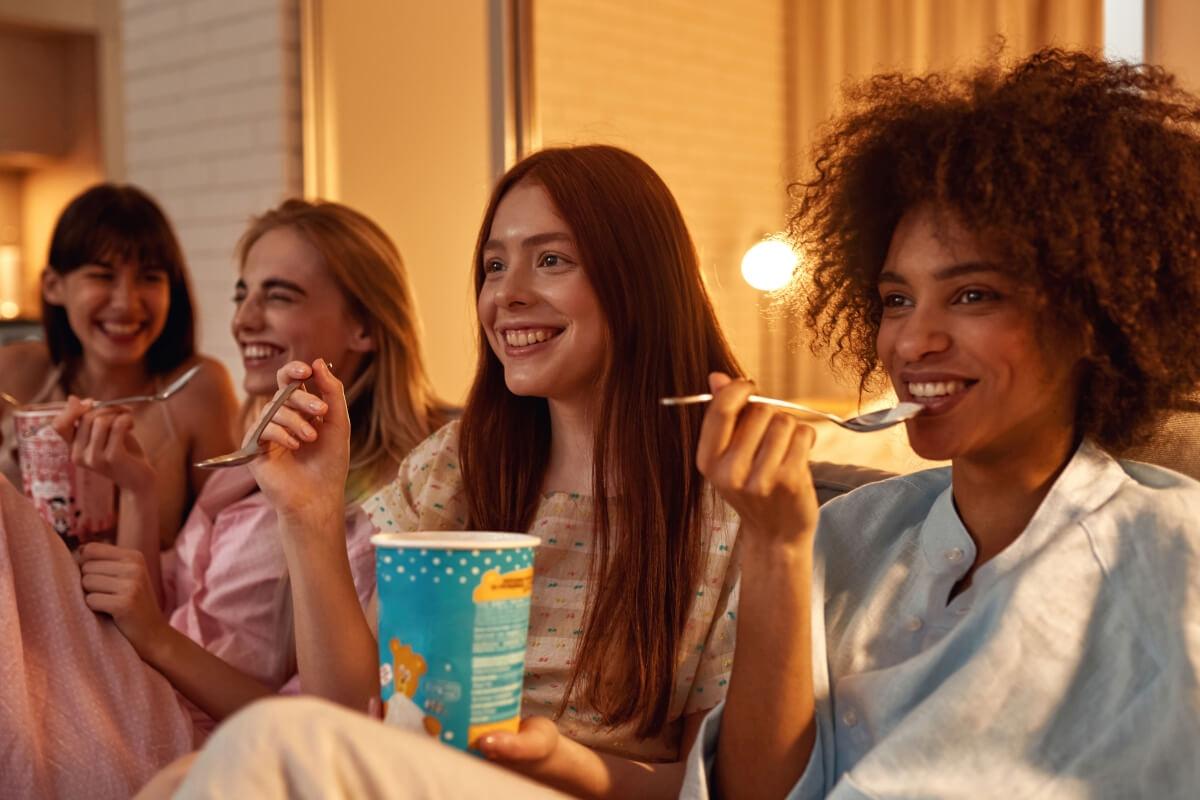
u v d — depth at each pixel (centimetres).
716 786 104
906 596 107
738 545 129
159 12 448
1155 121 97
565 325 132
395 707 85
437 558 83
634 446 131
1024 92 97
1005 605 94
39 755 122
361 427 188
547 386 133
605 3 516
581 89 507
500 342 136
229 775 73
